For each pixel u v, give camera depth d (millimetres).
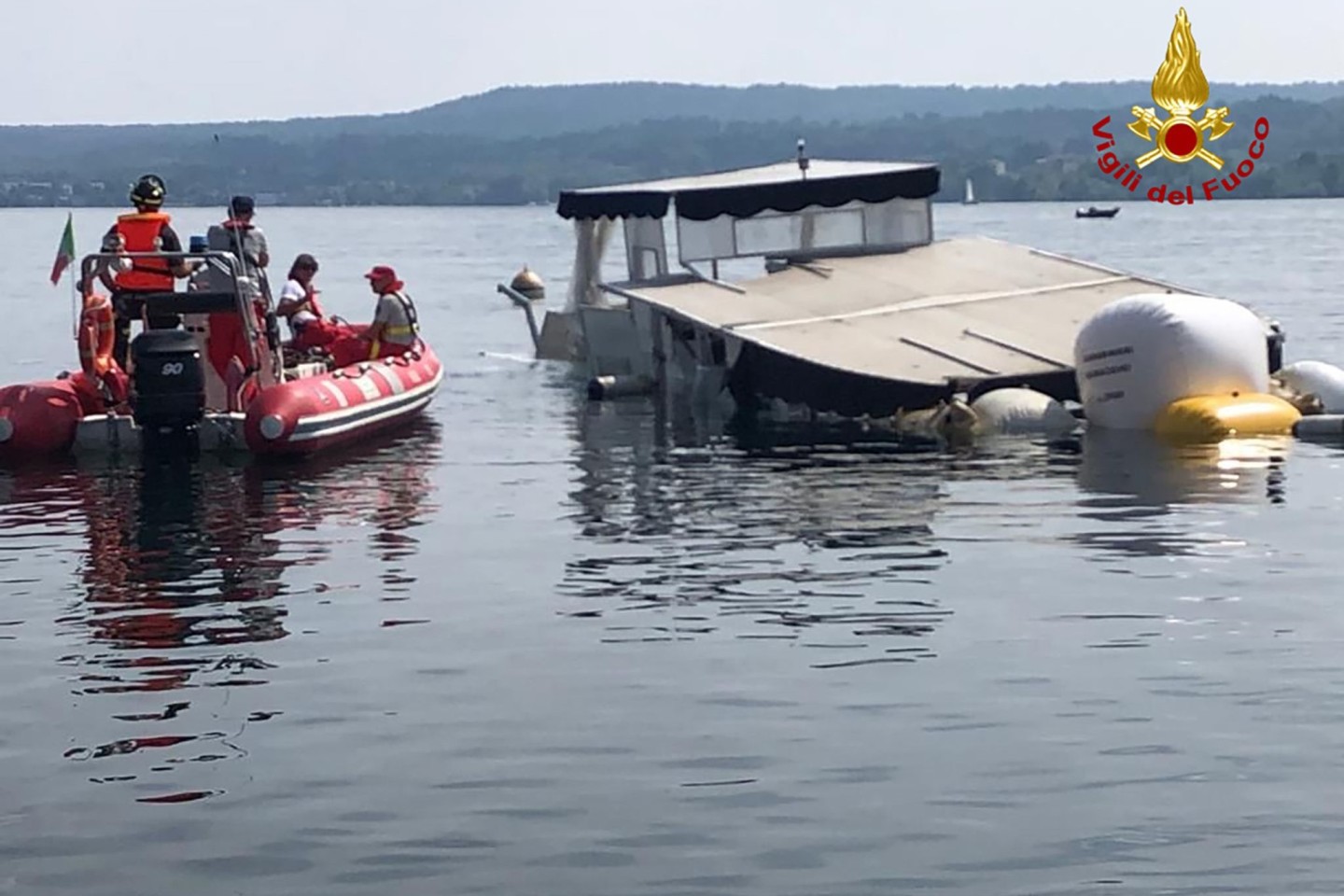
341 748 11742
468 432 26312
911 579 16156
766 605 15250
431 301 57125
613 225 35375
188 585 16312
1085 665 13320
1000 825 10320
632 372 32219
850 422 26641
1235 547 17234
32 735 12078
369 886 9648
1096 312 26484
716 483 21469
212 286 24281
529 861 9922
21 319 48969
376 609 15344
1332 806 10508
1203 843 10047
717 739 11781
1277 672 13070
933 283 30031
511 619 14930
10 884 9719
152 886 9672
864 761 11344
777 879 9664
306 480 21938
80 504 20344
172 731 12117
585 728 12047
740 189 30969
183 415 23359
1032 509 19297
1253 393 24578
